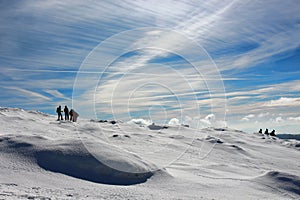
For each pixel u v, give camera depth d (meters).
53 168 7.50
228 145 20.28
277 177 9.20
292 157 20.61
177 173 8.96
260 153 20.30
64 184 6.57
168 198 6.07
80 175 7.35
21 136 9.33
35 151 8.18
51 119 22.11
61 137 13.13
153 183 7.50
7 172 6.83
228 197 6.84
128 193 6.26
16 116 18.59
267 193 7.94
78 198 5.34
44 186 6.21
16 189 5.68
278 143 27.75
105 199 5.52
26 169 7.21
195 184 7.80
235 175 10.23
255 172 12.03
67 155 8.02
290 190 8.47
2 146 8.46
